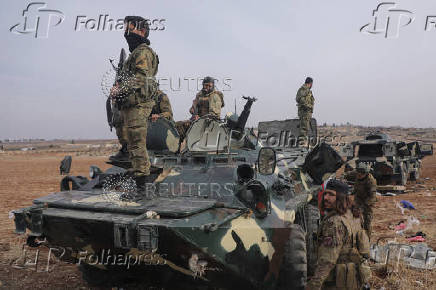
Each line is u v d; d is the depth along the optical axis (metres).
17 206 12.59
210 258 4.07
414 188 15.66
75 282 6.02
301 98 12.28
